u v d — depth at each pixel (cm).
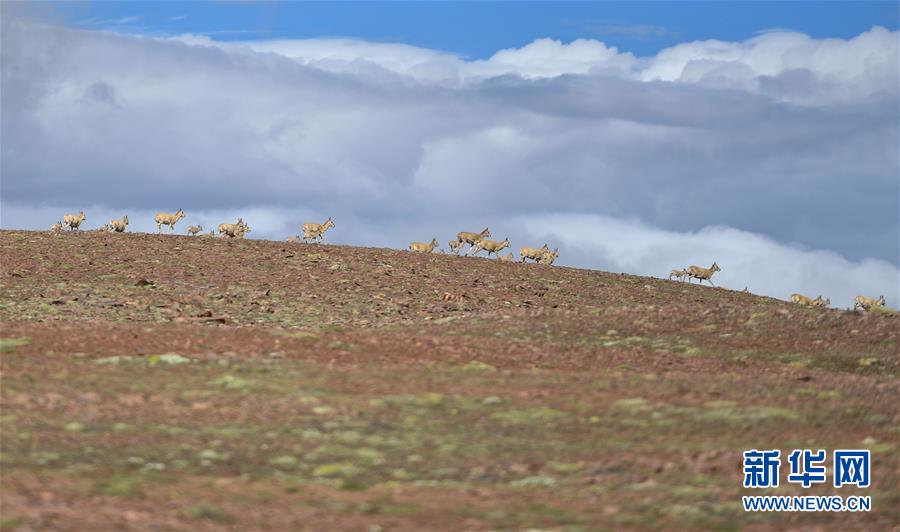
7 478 5334
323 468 5716
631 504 5322
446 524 4894
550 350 9331
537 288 15600
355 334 9600
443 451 6056
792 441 6350
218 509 4997
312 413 6700
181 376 7525
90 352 8175
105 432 6203
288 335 9156
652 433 6462
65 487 5244
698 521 5144
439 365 8319
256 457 5875
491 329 10788
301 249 17312
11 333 8712
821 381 8119
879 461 6059
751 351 9862
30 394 6856
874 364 9500
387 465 5825
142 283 13738
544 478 5653
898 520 5259
